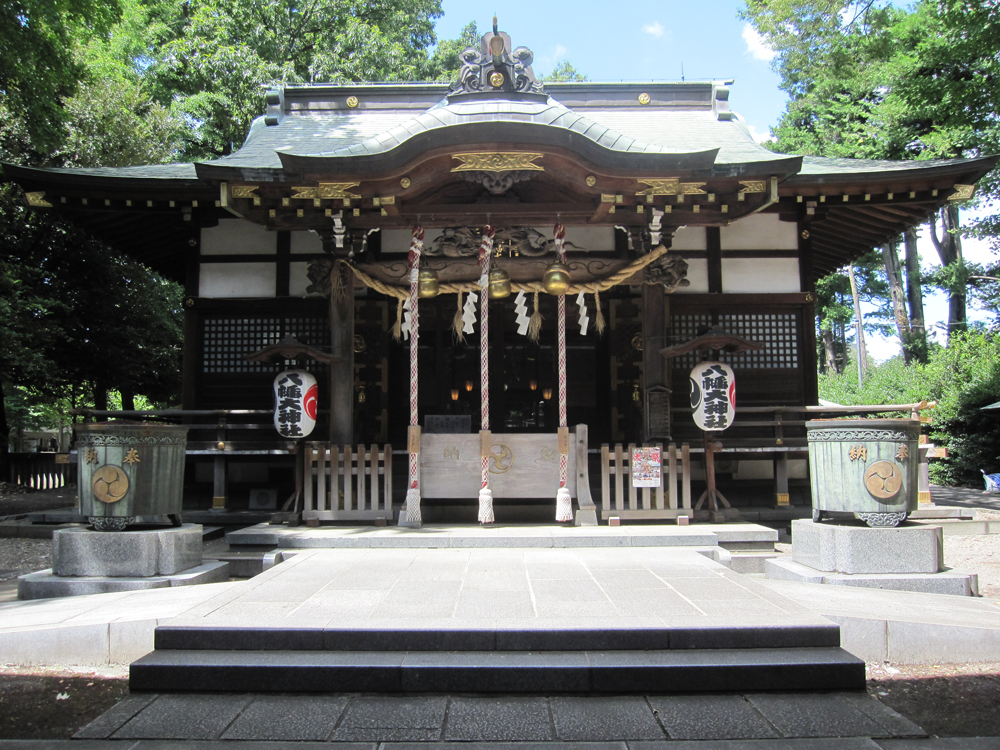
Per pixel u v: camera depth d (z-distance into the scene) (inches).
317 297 370.0
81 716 138.3
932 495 546.0
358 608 161.6
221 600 169.0
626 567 206.7
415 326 286.8
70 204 350.0
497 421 435.5
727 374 290.4
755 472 367.9
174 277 500.4
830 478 220.2
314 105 442.0
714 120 419.2
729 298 364.8
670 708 131.6
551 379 456.8
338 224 294.4
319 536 247.8
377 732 123.2
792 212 369.4
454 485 277.3
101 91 631.2
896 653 167.8
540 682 136.6
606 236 358.6
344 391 313.0
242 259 374.9
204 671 138.3
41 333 503.8
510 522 283.6
